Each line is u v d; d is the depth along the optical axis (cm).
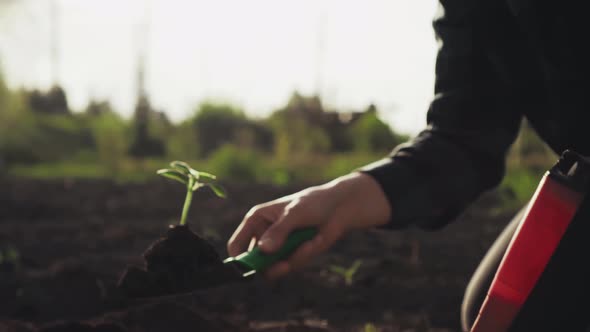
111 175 1140
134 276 109
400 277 280
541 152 1024
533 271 97
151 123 1805
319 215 132
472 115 153
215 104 1888
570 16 115
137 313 167
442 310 236
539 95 140
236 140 1588
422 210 149
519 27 135
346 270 289
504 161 160
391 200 144
